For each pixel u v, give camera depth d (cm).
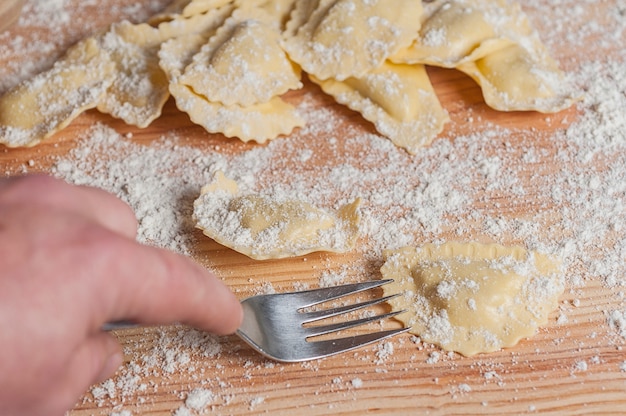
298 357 44
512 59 53
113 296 36
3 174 51
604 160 50
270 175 50
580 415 43
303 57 52
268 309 45
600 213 48
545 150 51
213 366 44
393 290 46
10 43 56
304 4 54
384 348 44
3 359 34
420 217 48
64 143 52
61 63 53
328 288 45
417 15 53
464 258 46
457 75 54
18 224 35
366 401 43
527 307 45
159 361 44
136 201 49
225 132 51
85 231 36
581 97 52
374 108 52
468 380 43
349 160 51
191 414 43
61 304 35
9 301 34
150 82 52
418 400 43
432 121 51
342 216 48
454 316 44
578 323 45
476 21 53
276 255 46
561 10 57
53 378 35
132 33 54
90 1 58
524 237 48
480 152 51
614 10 57
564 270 46
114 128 52
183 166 51
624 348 44
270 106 52
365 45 52
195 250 47
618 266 46
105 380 44
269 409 43
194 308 38
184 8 55
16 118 52
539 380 43
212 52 52
